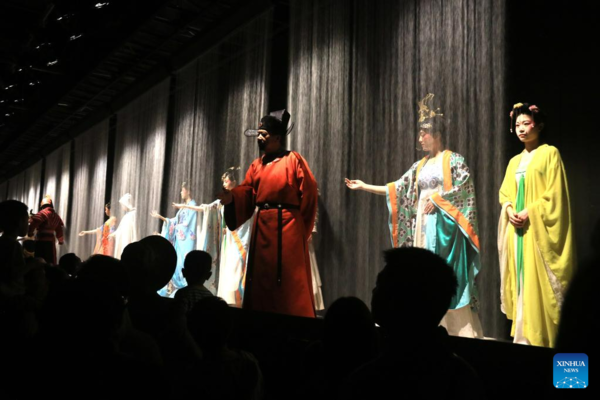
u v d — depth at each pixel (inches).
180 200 281.7
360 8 187.6
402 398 43.3
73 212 429.1
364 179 183.9
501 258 127.0
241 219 151.0
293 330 121.6
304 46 208.5
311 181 148.6
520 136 126.8
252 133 155.1
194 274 107.1
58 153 475.2
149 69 316.2
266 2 222.8
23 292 109.7
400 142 171.2
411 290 45.4
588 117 137.4
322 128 199.0
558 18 144.0
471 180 139.3
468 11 155.3
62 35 280.5
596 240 81.7
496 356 84.7
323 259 196.9
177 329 83.2
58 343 46.5
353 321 62.1
